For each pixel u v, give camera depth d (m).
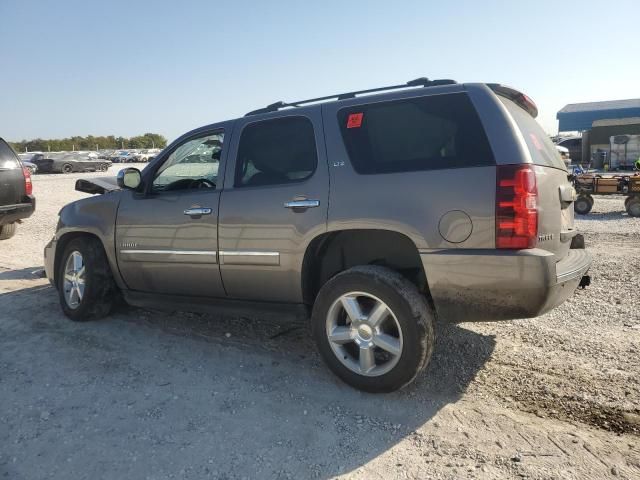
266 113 4.12
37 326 4.96
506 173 3.08
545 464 2.70
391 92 3.62
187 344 4.46
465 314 3.25
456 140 3.28
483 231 3.11
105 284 4.96
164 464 2.76
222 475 2.66
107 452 2.88
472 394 3.49
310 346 4.39
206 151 4.36
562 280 3.17
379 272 3.39
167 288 4.54
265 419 3.21
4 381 3.78
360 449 2.88
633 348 4.19
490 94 3.31
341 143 3.64
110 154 54.59
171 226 4.37
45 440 3.00
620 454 2.78
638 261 7.44
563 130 39.28
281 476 2.65
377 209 3.39
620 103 39.78
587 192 13.48
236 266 4.01
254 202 3.91
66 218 5.18
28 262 8.09
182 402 3.43
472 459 2.76
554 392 3.48
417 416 3.22
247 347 4.38
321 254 3.91
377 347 3.49
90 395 3.54
